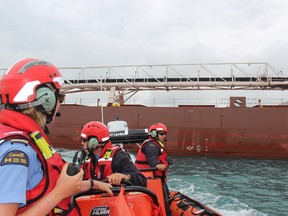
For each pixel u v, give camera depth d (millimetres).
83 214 2576
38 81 1591
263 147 20562
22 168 1362
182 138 21609
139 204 2664
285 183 13531
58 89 1703
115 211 2205
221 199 10602
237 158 20812
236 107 21219
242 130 20906
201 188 12406
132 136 6480
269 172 16203
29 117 1564
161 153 6191
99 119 23031
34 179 1471
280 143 20344
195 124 21594
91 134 4035
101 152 4082
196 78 27547
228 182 13711
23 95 1542
